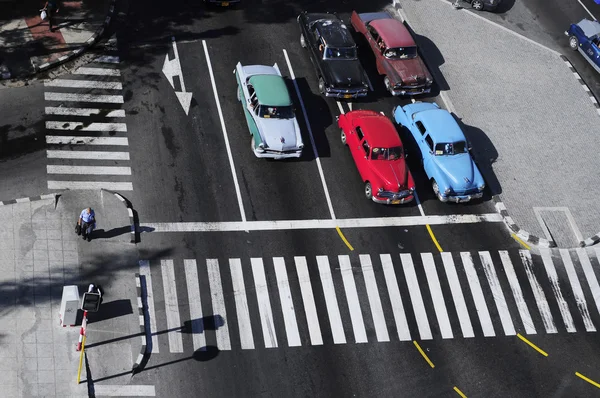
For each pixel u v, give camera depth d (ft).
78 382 93.20
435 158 118.32
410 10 149.69
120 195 111.14
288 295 105.09
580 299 110.93
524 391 100.78
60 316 96.84
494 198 120.57
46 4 128.77
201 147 119.44
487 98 135.64
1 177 110.32
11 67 123.65
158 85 126.62
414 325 104.94
